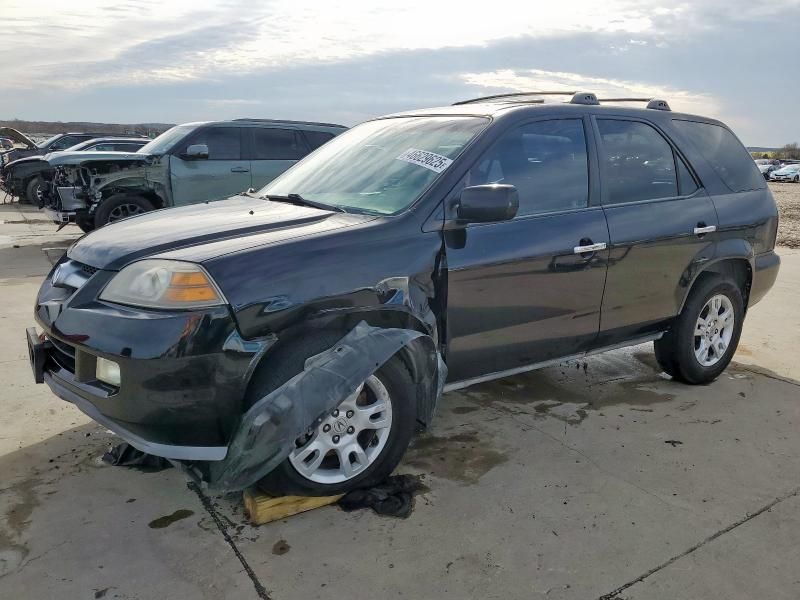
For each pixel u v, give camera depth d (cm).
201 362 242
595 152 365
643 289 382
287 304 255
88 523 268
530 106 351
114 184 887
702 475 315
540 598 229
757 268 446
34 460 318
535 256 328
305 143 987
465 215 291
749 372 466
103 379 253
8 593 226
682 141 412
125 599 225
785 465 327
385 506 280
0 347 479
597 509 284
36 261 851
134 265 263
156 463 313
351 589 231
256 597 227
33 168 1524
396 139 361
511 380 441
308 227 287
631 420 378
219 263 251
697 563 249
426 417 302
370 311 276
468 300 311
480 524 271
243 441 244
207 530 265
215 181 926
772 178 4081
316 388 252
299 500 274
